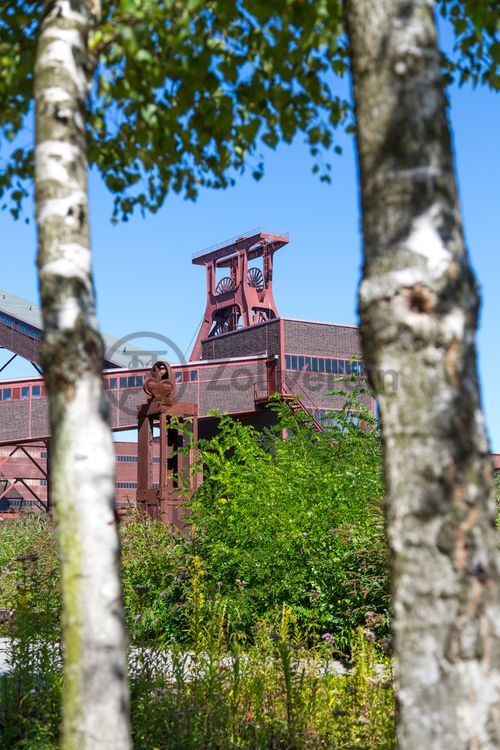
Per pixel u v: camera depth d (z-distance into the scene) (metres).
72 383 3.02
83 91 3.39
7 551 13.93
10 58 4.40
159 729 4.61
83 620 2.88
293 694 4.90
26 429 47.22
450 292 2.60
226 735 4.64
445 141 2.70
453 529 2.47
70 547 2.93
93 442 2.99
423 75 2.70
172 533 10.16
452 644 2.43
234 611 8.08
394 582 2.54
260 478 9.88
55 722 4.77
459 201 2.71
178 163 5.22
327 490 9.52
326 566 8.61
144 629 8.04
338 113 5.18
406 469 2.53
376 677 5.24
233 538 9.29
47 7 3.41
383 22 2.74
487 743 2.38
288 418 11.85
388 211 2.66
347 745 4.40
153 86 4.41
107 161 5.21
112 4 4.17
